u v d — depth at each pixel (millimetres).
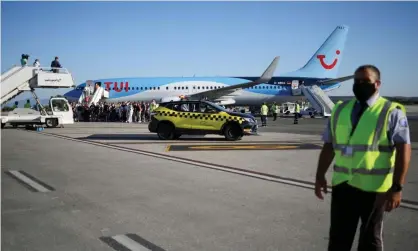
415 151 12961
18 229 5109
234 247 4441
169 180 8195
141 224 5277
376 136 3168
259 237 4758
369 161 3170
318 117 47781
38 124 25125
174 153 12523
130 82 41750
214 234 4875
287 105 60125
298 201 6445
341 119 3348
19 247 4492
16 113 24359
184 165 10141
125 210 5953
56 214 5762
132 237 4781
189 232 4953
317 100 39875
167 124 16953
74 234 4906
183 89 41875
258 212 5816
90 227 5168
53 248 4449
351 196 3258
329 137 3477
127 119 34375
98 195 6898
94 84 41438
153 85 41688
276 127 26531
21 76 22562
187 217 5582
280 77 44438
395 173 3109
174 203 6340
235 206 6152
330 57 46250
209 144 15211
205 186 7609
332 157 3506
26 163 10539
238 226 5180
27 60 22953
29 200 6570
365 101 3275
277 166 9969
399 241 4582
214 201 6465
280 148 13859
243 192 7098
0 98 22328
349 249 3344
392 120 3141
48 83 22797
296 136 18875
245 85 37531
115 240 4688
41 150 13430
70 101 42938
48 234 4914
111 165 10172
